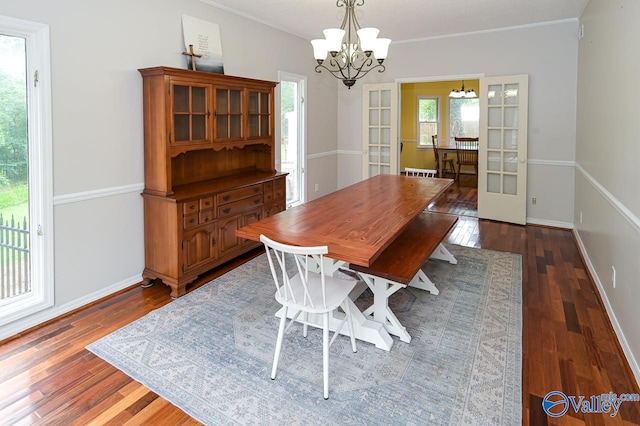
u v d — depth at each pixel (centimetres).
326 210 286
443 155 963
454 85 968
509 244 456
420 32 545
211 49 394
